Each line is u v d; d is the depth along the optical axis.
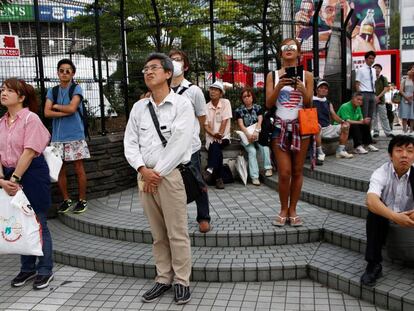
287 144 4.34
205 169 6.54
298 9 9.92
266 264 3.96
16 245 3.79
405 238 3.45
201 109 4.41
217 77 9.01
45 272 4.08
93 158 6.11
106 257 4.34
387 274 3.66
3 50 5.70
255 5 12.62
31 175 3.91
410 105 9.59
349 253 4.14
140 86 7.87
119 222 4.98
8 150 3.89
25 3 7.39
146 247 4.57
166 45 10.63
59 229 5.29
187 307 3.56
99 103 7.14
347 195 5.21
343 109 7.55
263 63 7.91
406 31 22.28
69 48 8.97
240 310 3.48
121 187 6.55
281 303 3.56
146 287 3.98
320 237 4.46
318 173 6.14
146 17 11.65
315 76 7.74
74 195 5.96
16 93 3.91
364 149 7.54
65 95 5.35
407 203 3.54
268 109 4.40
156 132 3.54
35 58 6.38
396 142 3.44
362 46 21.22
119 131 7.01
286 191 4.46
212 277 3.97
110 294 3.87
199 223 4.48
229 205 5.46
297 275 3.96
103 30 8.05
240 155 6.60
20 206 3.74
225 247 4.40
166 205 3.53
